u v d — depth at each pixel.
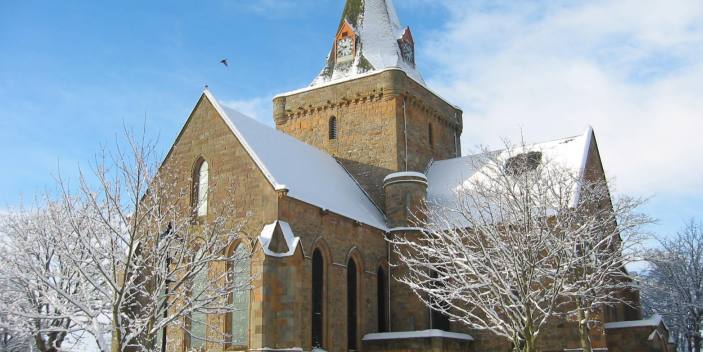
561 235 28.05
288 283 32.06
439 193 46.03
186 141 38.50
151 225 28.67
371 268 40.22
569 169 35.25
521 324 25.23
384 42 52.88
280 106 52.81
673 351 41.97
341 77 51.94
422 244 41.09
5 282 30.45
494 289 26.53
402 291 40.84
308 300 34.09
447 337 36.47
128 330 26.33
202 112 38.50
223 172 36.44
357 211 41.12
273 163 36.88
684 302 53.56
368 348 38.00
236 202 35.28
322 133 50.66
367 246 40.19
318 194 38.12
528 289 24.81
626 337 39.28
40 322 31.67
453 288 29.56
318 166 43.62
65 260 28.69
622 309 44.47
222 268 33.62
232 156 36.34
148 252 26.89
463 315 39.59
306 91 51.91
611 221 33.19
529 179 31.08
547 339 35.97
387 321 40.88
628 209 35.00
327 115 50.72
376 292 40.34
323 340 35.31
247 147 35.84
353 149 48.84
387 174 46.84
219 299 31.55
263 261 31.89
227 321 33.84
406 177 43.00
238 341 33.34
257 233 33.94
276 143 40.84
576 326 35.25
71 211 27.16
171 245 27.39
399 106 48.44
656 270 55.97
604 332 35.88
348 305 38.28
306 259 34.72
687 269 54.38
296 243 32.59
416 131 50.09
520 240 25.78
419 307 40.03
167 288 29.08
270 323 31.62
